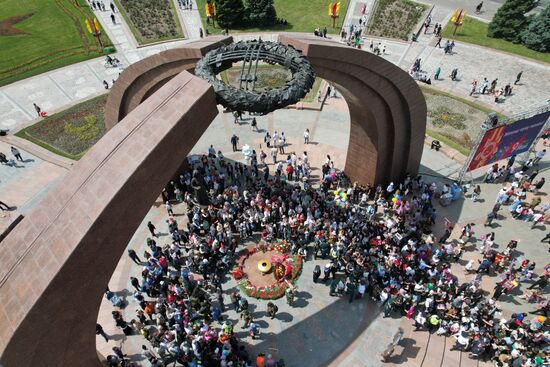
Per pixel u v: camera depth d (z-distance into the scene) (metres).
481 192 30.91
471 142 35.69
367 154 28.95
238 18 55.28
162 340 20.45
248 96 17.80
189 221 27.28
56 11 60.44
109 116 28.62
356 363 20.77
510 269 23.44
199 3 62.38
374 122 26.47
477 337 20.20
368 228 25.64
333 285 23.38
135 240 27.56
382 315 22.86
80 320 15.26
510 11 48.25
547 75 44.12
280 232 26.52
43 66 48.31
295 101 18.20
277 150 35.06
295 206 28.33
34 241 14.73
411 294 22.84
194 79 18.38
